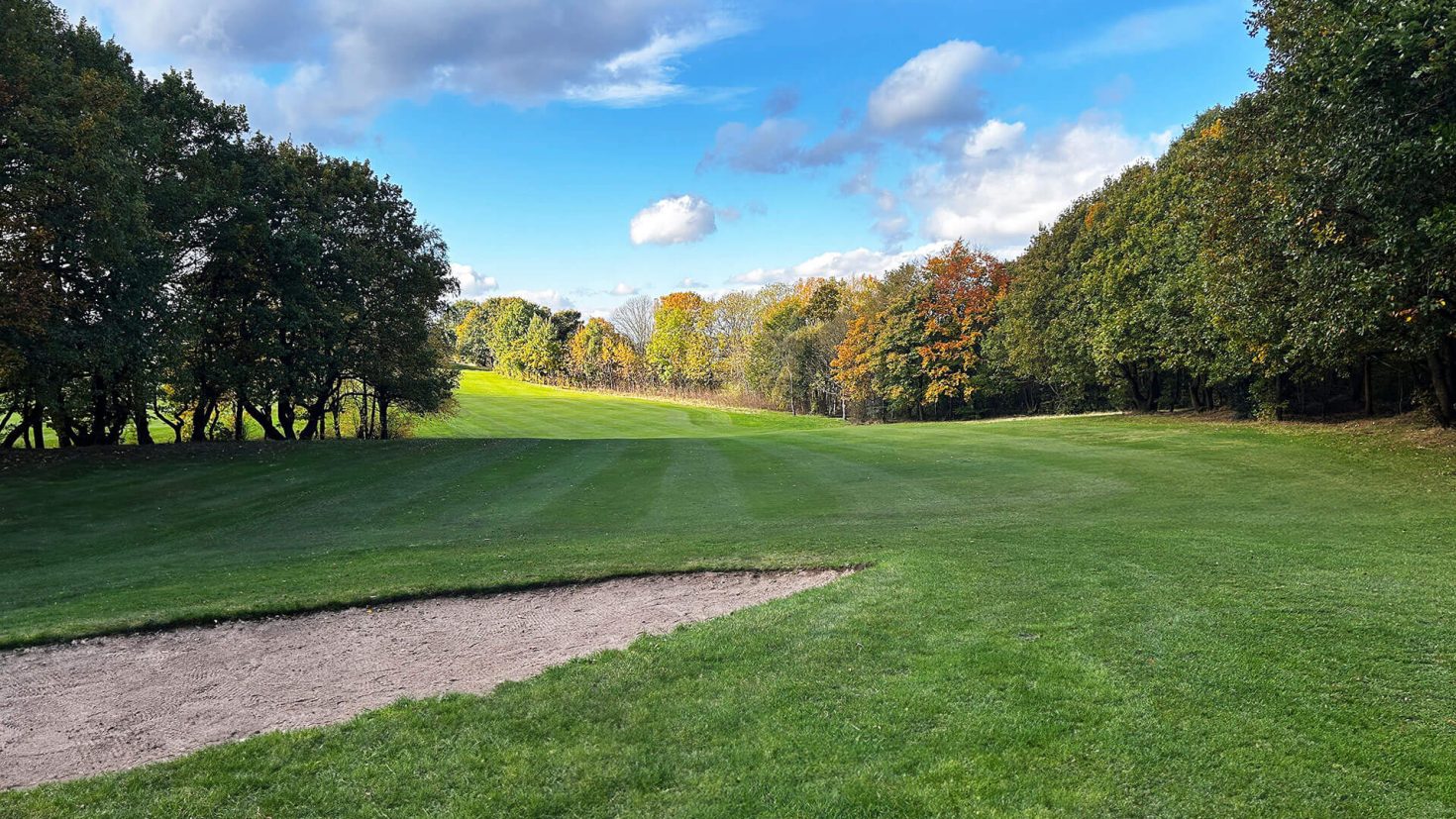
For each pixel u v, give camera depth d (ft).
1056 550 31.37
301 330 88.99
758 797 13.44
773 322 239.09
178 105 77.30
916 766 14.17
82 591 32.91
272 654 24.35
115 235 59.00
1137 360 105.81
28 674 22.99
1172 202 90.12
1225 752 14.07
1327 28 42.04
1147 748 14.34
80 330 60.18
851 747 14.98
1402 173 38.17
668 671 19.70
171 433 138.72
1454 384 61.82
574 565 33.12
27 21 56.03
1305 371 74.02
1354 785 12.87
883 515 46.14
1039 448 77.97
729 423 191.93
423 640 25.18
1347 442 62.80
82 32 66.80
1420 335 48.57
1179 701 16.14
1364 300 44.14
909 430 109.50
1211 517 39.47
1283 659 18.15
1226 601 22.81
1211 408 110.01
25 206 54.95
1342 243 47.01
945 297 164.14
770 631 22.33
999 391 163.32
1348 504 41.22
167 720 19.57
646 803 13.53
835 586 27.12
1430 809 12.13
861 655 19.89
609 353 315.58
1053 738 14.89
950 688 17.38
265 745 16.67
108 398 81.87
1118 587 24.93
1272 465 56.54
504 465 77.05
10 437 80.84
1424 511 37.70
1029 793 13.07
